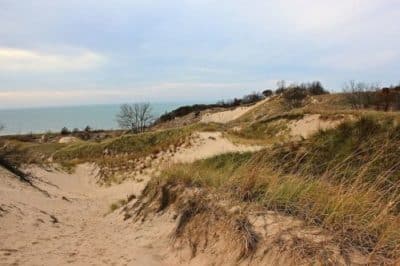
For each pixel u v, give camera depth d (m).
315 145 9.84
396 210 5.05
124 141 34.25
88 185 23.88
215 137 28.86
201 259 5.59
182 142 27.70
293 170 7.38
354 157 7.88
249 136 32.69
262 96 95.81
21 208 9.26
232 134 32.03
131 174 24.25
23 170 19.17
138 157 26.66
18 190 13.25
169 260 6.01
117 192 18.92
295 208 5.56
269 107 66.62
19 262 5.28
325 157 9.37
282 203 5.81
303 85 75.62
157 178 10.83
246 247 5.00
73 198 16.25
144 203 9.76
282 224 5.16
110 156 33.28
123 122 78.19
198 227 6.32
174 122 86.00
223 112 82.44
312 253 4.31
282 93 70.94
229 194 6.79
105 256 6.02
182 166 11.66
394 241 4.19
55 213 10.43
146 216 8.82
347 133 10.40
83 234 7.76
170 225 7.42
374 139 8.43
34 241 6.60
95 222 9.87
